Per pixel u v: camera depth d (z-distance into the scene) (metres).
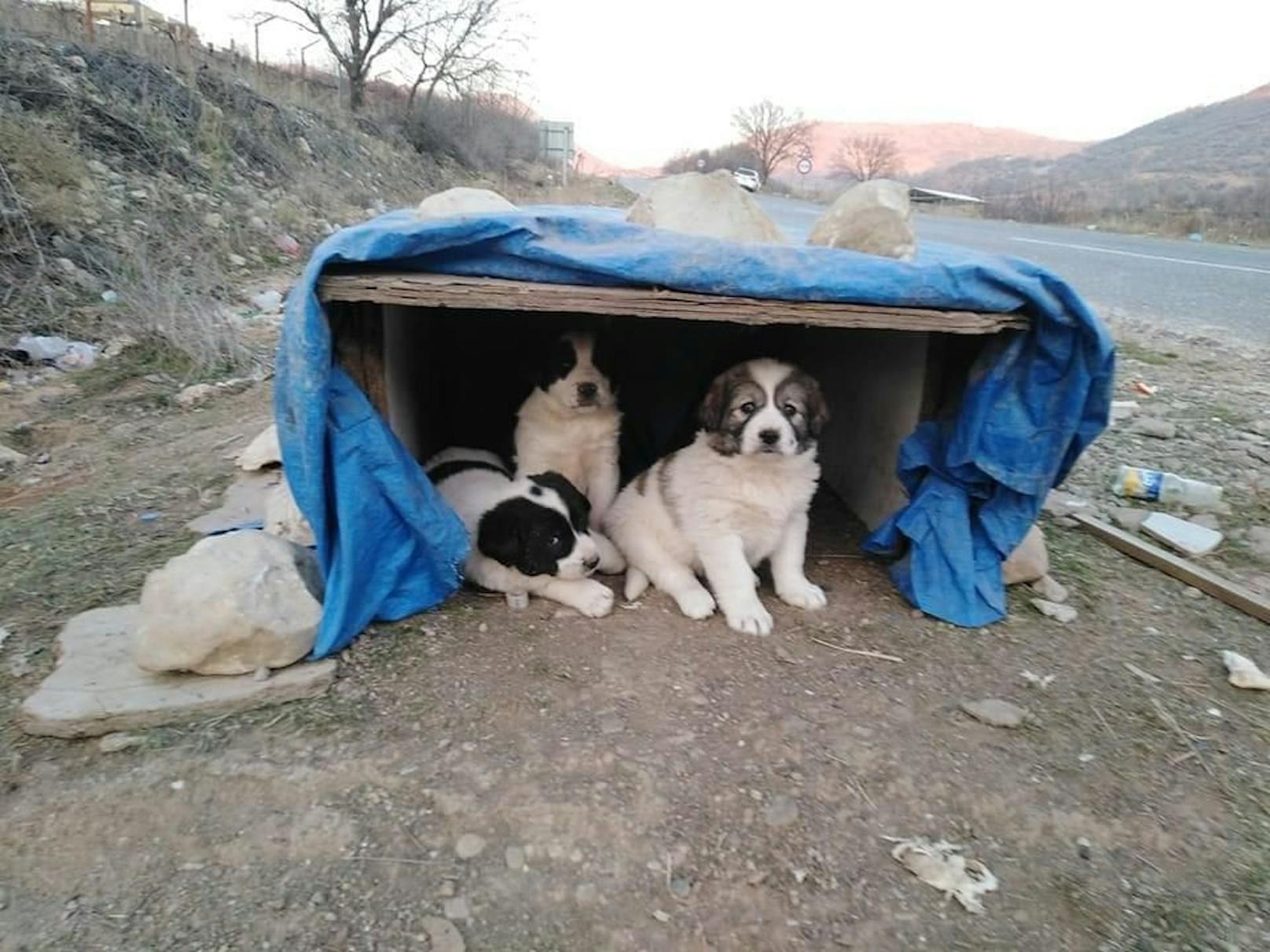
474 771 1.12
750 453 1.46
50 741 1.17
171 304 3.23
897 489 1.79
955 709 1.29
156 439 2.39
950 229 8.91
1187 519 1.96
